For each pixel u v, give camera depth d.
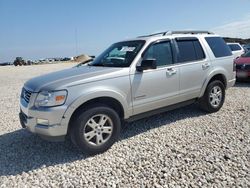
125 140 5.06
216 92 6.50
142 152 4.47
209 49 6.39
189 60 5.89
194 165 3.90
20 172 4.02
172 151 4.44
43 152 4.71
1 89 13.01
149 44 5.26
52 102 4.10
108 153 4.51
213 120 5.98
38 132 4.27
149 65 4.77
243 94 8.66
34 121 4.27
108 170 3.92
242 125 5.54
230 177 3.52
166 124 5.86
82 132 4.28
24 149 4.88
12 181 3.76
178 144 4.72
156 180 3.57
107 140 4.55
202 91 6.17
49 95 4.12
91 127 4.39
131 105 4.89
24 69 31.03
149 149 4.58
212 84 6.33
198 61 6.03
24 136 5.57
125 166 4.01
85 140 4.32
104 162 4.19
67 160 4.34
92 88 4.36
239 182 3.38
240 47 15.88
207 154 4.24
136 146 4.74
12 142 5.25
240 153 4.22
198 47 6.18
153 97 5.21
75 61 54.56
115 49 5.78
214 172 3.67
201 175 3.61
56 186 3.57
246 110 6.63
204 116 6.32
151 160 4.16
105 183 3.56
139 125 5.87
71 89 4.20
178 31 5.99
